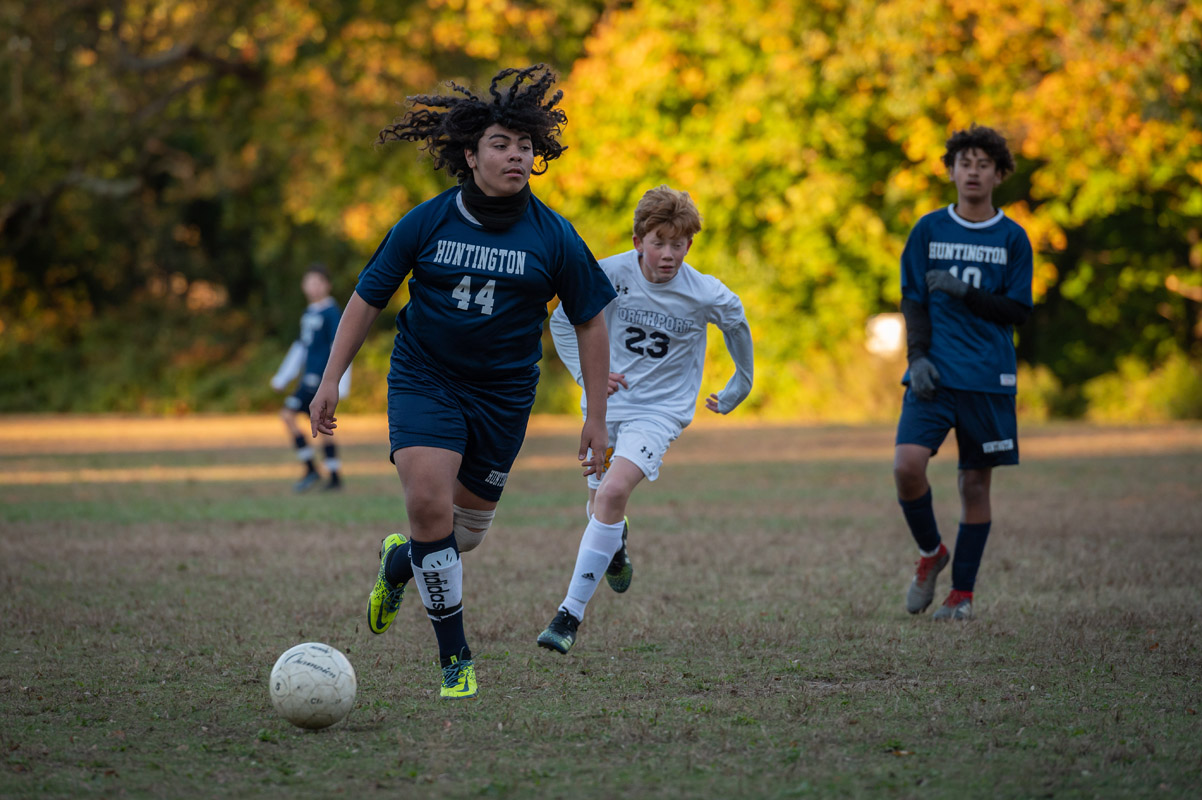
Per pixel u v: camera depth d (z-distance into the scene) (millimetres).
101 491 43031
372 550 28875
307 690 13609
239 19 97312
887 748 12977
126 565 26344
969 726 13844
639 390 19500
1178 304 95938
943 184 88312
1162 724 13867
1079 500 38500
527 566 26609
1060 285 99312
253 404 102000
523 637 19188
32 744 13195
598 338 16141
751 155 86500
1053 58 76000
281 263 110812
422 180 94375
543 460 57031
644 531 32500
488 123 15047
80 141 99438
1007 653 17750
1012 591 23156
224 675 16531
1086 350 99125
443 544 15273
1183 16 70000
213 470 51938
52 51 97250
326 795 11492
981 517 21156
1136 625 19688
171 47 101812
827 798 11352
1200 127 73875
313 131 97250
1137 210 93000
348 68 95250
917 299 21797
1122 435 66938
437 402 15438
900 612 21406
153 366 104500
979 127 21484
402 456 15250
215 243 118812
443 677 15523
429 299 15414
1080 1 74875
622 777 12008
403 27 94812
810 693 15367
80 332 110500
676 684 16016
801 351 91875
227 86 105375
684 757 12688
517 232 15391
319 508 37969
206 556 27781
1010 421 21250
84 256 113125
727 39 86500
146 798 11414
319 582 24375
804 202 85812
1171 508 36031
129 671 16719
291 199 96938
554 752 12914
